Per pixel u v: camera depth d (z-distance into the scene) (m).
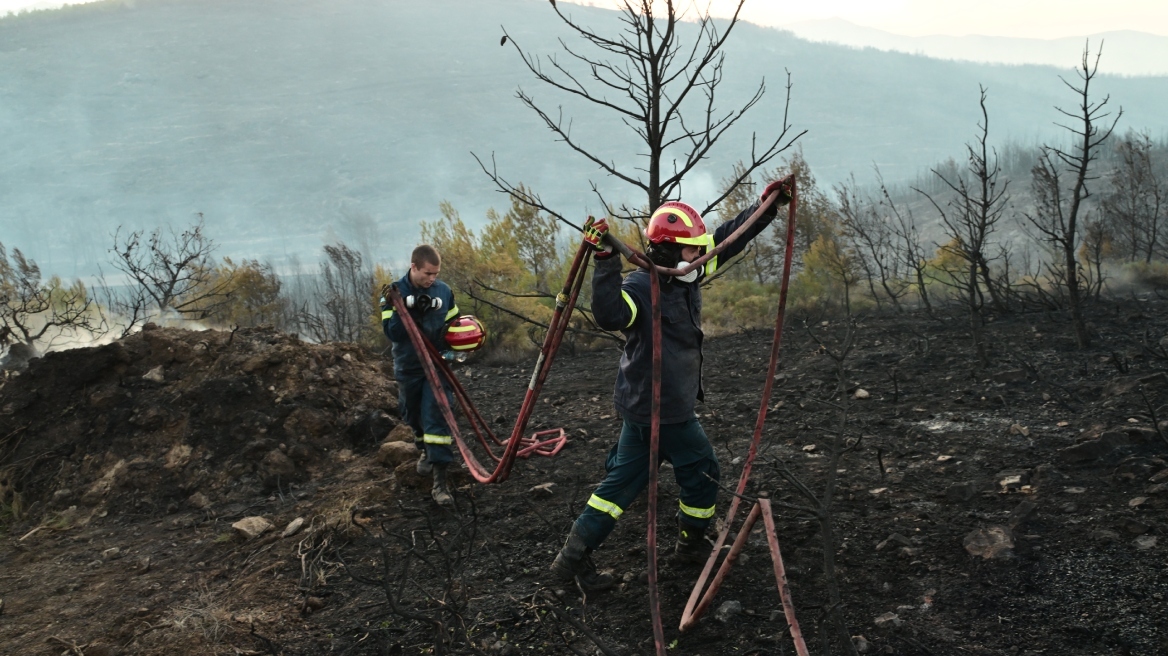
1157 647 2.87
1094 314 9.84
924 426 5.84
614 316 3.31
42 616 4.29
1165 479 4.14
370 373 7.69
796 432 5.99
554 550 4.32
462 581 3.63
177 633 3.82
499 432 6.95
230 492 5.98
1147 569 3.36
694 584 3.78
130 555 5.10
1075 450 4.70
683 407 3.64
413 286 5.17
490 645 3.41
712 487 3.84
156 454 6.30
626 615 3.58
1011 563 3.56
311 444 6.46
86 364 6.94
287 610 3.96
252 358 6.96
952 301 12.06
